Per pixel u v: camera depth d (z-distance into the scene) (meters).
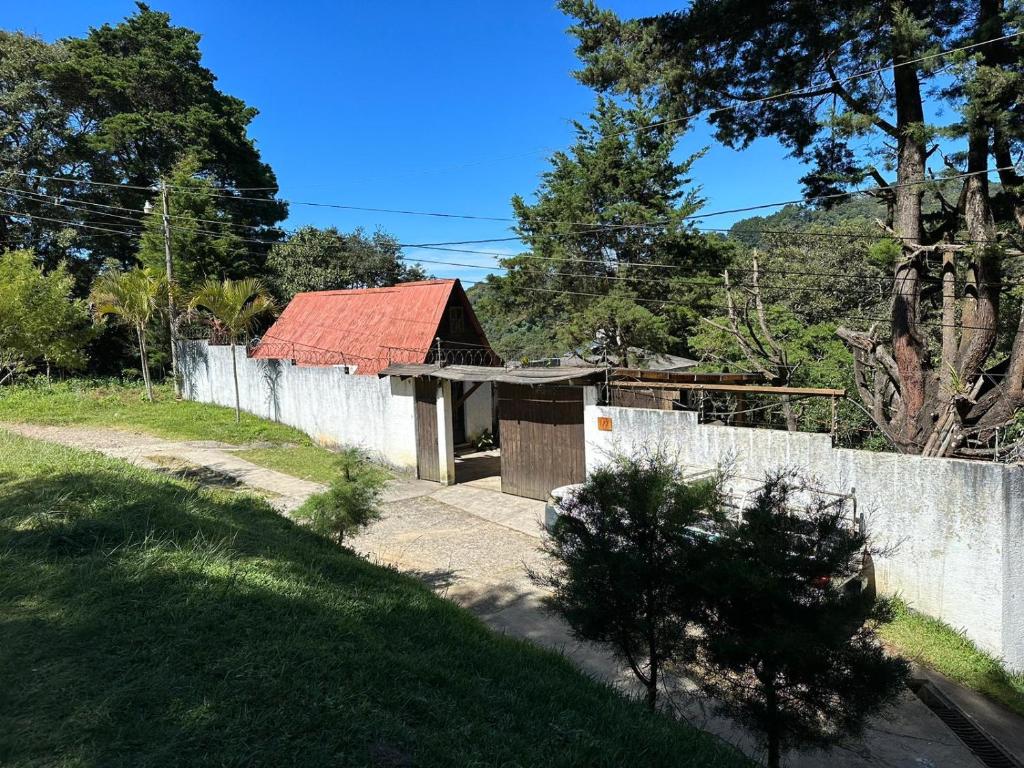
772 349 12.48
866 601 3.66
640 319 16.77
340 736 2.57
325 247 29.61
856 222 22.78
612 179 18.80
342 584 4.82
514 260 19.88
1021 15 7.52
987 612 6.13
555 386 10.65
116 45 25.95
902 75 9.48
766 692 3.57
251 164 28.55
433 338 15.76
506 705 3.33
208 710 2.62
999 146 8.35
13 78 23.02
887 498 6.82
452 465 12.33
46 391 18.16
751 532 3.73
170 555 4.27
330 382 14.52
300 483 11.25
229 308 17.05
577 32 13.03
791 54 9.94
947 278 9.70
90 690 2.69
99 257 26.12
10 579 3.71
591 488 4.33
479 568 7.84
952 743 4.73
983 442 9.13
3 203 22.95
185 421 15.95
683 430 8.66
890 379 10.36
